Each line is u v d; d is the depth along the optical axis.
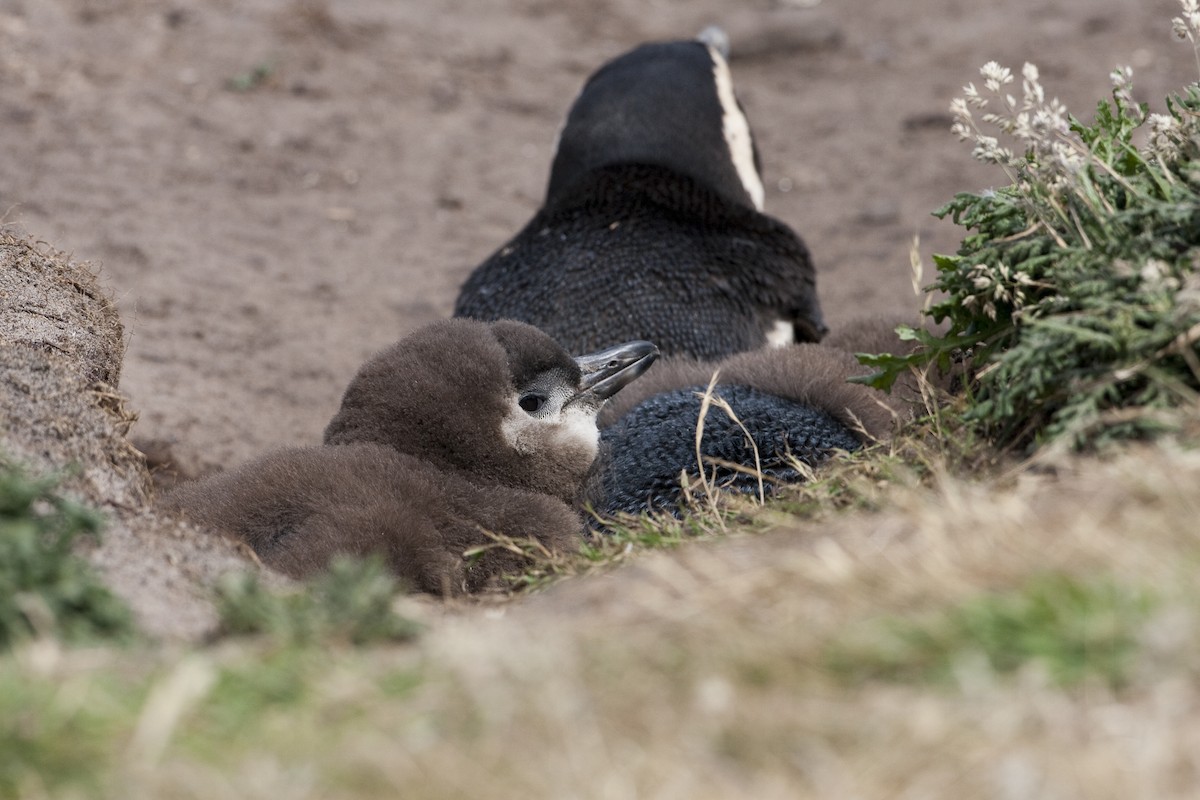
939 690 7.40
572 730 7.29
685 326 22.02
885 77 44.00
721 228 23.38
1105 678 7.29
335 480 14.64
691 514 14.68
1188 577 7.93
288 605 9.26
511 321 17.44
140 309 27.44
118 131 35.22
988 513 9.55
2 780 6.98
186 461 22.28
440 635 8.88
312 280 30.23
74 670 7.84
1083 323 11.81
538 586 13.23
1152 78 40.84
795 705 7.41
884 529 10.09
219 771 7.10
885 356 14.16
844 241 33.59
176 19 41.06
